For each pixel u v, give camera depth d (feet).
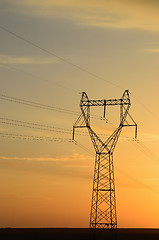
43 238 613.52
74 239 590.55
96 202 340.39
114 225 336.90
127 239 624.59
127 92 341.41
